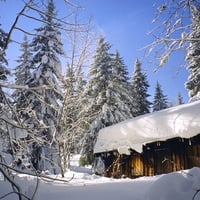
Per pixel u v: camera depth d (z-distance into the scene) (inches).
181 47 291.6
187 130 489.1
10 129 213.2
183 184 184.1
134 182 232.4
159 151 609.3
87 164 1002.1
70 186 230.5
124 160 706.2
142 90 1455.5
